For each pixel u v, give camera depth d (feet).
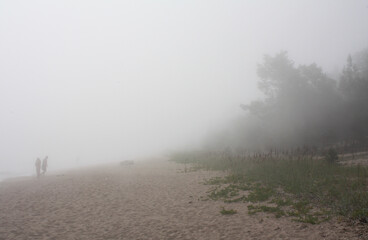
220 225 21.26
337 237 16.93
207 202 29.09
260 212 23.73
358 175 32.55
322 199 25.31
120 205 30.60
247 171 43.04
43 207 31.22
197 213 25.25
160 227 21.90
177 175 51.13
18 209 30.58
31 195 39.47
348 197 24.18
